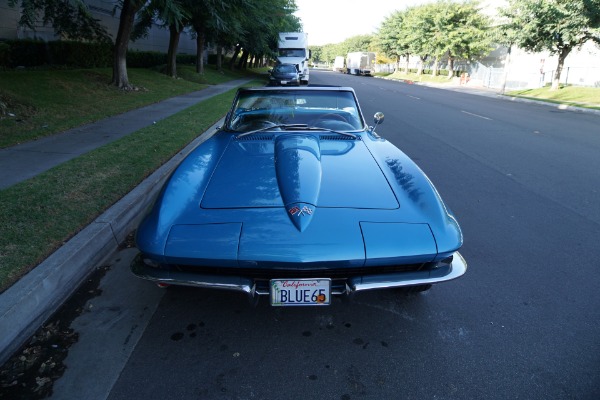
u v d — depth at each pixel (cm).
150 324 252
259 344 236
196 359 223
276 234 213
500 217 435
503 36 2361
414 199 243
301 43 2731
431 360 224
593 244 371
